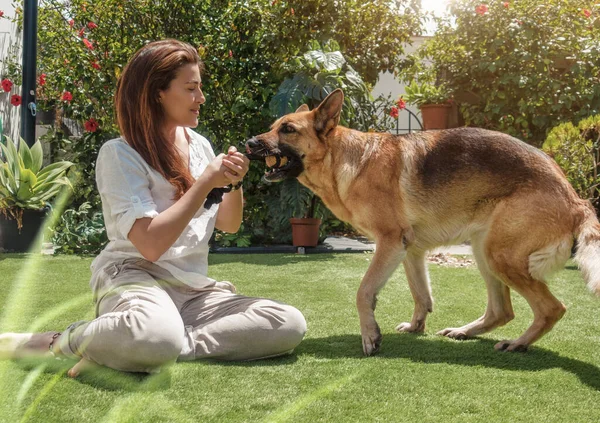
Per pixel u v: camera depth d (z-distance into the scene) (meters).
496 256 3.13
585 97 8.16
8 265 5.59
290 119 3.51
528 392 2.33
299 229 6.95
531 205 3.05
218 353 2.65
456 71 9.06
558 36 8.39
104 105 7.67
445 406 2.15
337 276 5.21
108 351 2.38
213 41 7.77
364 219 3.36
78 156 7.64
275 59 7.89
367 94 7.49
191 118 2.72
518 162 3.17
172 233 2.43
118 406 2.09
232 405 2.12
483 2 8.66
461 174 3.27
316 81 7.05
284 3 7.81
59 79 7.89
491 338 3.36
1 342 2.54
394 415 2.05
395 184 3.34
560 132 6.73
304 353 2.90
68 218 6.81
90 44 7.48
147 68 2.61
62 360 2.52
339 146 3.50
